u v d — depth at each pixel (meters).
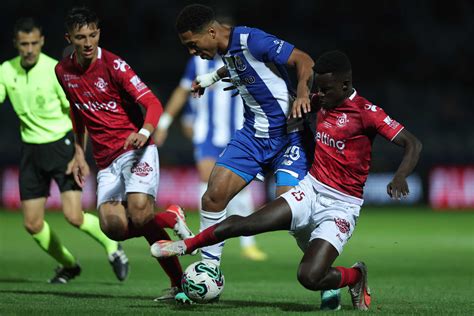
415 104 95.69
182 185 78.62
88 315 20.09
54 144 30.58
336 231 20.98
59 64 24.22
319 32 101.94
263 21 101.44
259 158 23.97
